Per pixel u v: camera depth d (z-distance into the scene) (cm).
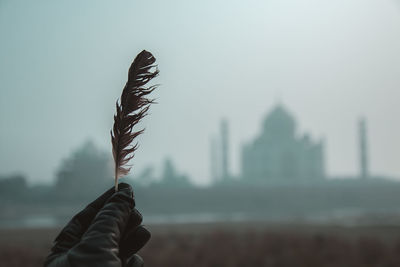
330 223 5941
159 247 2517
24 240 3222
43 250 2328
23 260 1977
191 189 14888
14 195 14338
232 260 1998
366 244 2278
